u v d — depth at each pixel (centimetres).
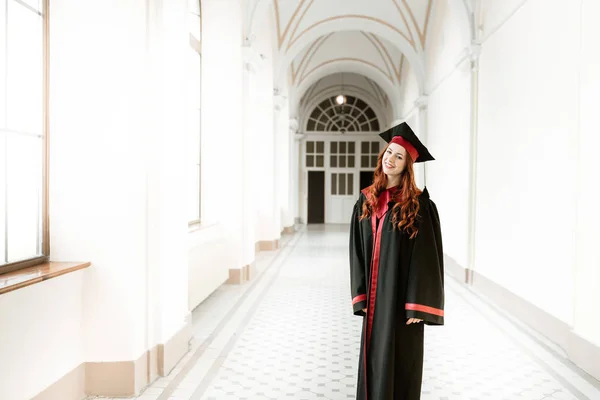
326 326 529
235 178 745
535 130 516
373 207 239
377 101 1927
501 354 439
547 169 486
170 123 392
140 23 345
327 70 1575
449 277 816
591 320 388
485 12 691
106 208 338
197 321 546
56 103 337
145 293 357
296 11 1083
